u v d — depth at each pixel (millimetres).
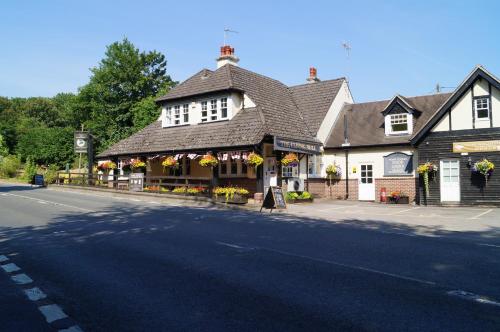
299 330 4809
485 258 8594
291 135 24312
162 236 11242
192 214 16609
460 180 22016
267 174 23641
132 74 51812
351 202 24969
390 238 11148
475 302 5773
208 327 4922
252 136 22375
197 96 27000
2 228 12906
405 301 5812
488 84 21453
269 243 10250
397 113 25797
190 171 28688
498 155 21219
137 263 8164
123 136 48781
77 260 8508
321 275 7203
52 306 5781
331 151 27656
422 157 22984
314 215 17391
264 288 6445
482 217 16812
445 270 7559
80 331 4902
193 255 8844
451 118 22328
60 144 55656
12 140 68562
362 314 5309
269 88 29188
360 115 29156
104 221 14320
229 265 7941
